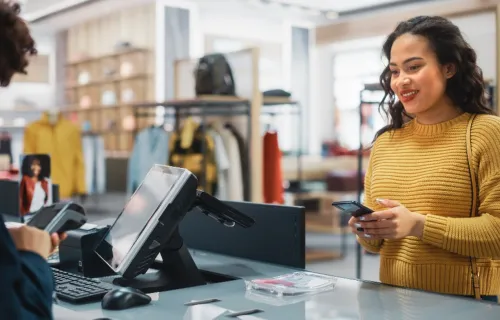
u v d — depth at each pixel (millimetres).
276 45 11695
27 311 1059
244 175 5473
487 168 1589
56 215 1391
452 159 1643
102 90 10836
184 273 1646
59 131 6887
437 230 1558
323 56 12289
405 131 1810
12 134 9383
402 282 1691
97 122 10867
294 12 10602
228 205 1825
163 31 9859
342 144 11859
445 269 1624
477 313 1333
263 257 1898
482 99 1732
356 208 1543
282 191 5746
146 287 1600
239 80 5434
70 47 11953
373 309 1366
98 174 8852
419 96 1681
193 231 2135
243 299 1464
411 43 1690
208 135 5398
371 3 9781
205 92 5430
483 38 4418
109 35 10898
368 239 1760
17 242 1118
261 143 5383
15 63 1122
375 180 1807
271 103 5691
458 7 4551
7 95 11422
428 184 1661
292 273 1714
